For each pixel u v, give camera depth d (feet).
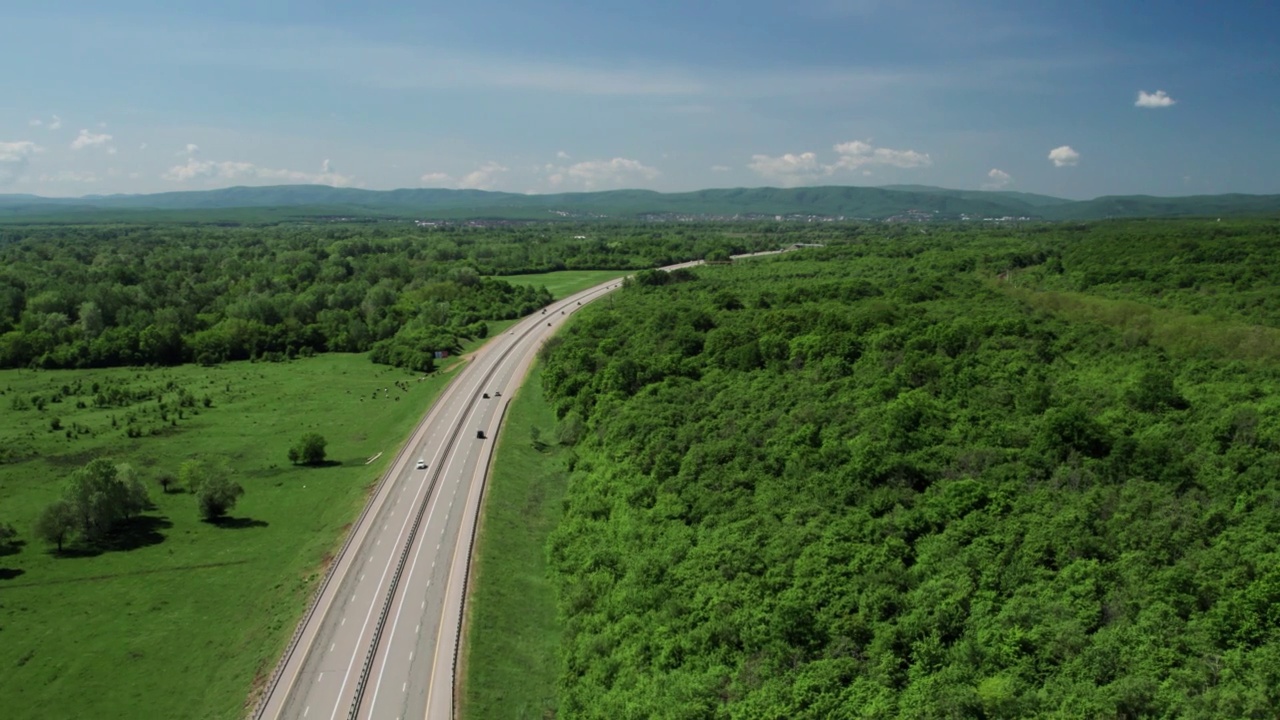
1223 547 228.22
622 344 536.42
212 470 437.99
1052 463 281.33
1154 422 303.27
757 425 350.84
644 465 350.23
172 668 268.82
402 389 612.29
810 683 205.98
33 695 254.47
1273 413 293.02
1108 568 227.20
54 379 647.15
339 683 246.06
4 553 347.56
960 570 235.40
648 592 265.54
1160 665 192.54
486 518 360.48
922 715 187.11
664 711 215.51
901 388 357.41
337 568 316.19
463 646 266.36
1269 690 179.11
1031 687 193.67
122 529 374.43
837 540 257.96
